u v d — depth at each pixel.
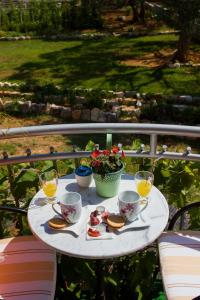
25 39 16.77
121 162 2.43
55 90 11.12
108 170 2.37
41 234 2.23
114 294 2.98
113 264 3.01
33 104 10.58
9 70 13.30
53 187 2.42
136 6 18.03
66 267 2.80
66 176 2.67
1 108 10.61
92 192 2.51
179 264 2.40
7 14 17.83
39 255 2.47
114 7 20.30
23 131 2.56
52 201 2.45
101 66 13.33
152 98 10.72
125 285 3.04
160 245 2.53
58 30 17.59
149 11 18.50
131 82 11.94
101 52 14.73
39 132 2.58
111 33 16.81
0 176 3.19
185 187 3.07
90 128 2.58
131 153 2.76
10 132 2.55
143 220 2.29
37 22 17.58
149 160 3.08
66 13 17.94
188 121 9.96
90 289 2.93
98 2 18.42
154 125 2.59
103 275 2.81
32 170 3.02
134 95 10.88
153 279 2.95
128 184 2.58
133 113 10.12
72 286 2.96
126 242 2.16
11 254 2.48
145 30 17.02
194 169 3.05
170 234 2.61
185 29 12.66
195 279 2.31
